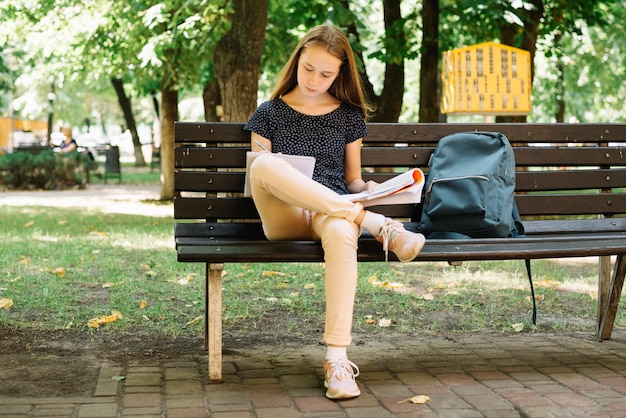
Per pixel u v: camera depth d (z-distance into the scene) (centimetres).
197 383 347
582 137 438
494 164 375
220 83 984
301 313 497
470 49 891
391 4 1145
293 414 307
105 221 1063
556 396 332
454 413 310
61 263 666
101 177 2311
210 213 391
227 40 959
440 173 383
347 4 1153
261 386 344
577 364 384
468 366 380
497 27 1105
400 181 343
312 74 356
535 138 430
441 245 350
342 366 329
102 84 2848
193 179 391
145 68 1285
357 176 389
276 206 342
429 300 540
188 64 1300
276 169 332
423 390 340
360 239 352
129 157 5575
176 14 959
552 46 1279
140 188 1983
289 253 335
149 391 334
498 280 623
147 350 405
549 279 632
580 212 435
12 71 2447
